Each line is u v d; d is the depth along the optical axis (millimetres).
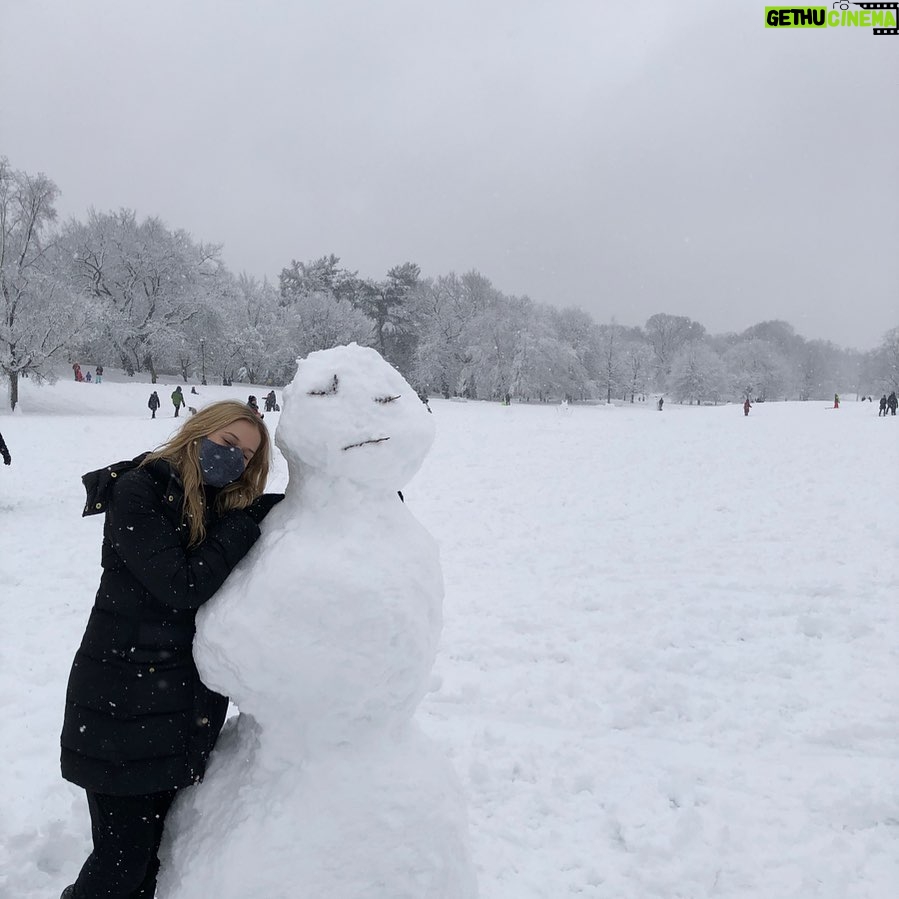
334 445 1974
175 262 56844
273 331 64562
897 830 3689
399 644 1944
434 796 2037
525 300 75500
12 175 41312
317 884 1863
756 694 5219
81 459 17688
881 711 4945
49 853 3369
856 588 7668
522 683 5355
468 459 19016
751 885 3299
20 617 6609
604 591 7730
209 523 2148
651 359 93375
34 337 36344
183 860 1994
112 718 2020
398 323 78500
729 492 13961
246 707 1981
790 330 118500
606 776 4133
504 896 3191
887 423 28906
